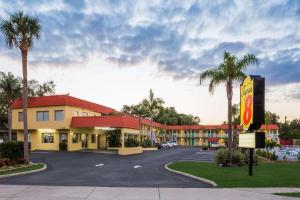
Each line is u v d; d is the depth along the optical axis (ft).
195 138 310.65
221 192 43.75
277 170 70.85
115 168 81.61
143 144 195.42
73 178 60.29
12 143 86.74
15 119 161.79
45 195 41.60
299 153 116.16
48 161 100.68
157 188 47.14
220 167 79.20
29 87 223.51
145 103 221.05
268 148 140.97
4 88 162.61
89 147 162.91
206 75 86.63
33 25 89.56
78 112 159.33
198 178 58.08
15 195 41.52
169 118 333.42
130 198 39.96
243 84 65.57
